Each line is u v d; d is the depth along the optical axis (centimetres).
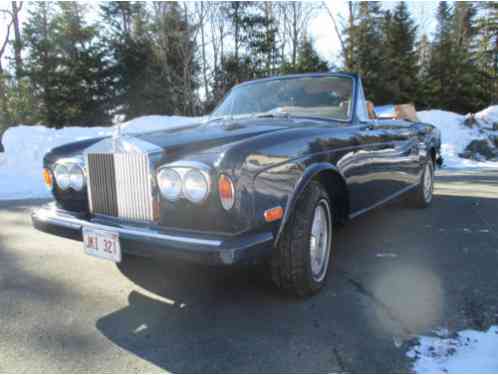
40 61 2695
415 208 509
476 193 629
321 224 255
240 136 226
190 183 194
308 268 232
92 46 2784
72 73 2694
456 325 208
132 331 207
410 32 3122
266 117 320
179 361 179
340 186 278
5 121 2180
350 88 334
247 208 195
